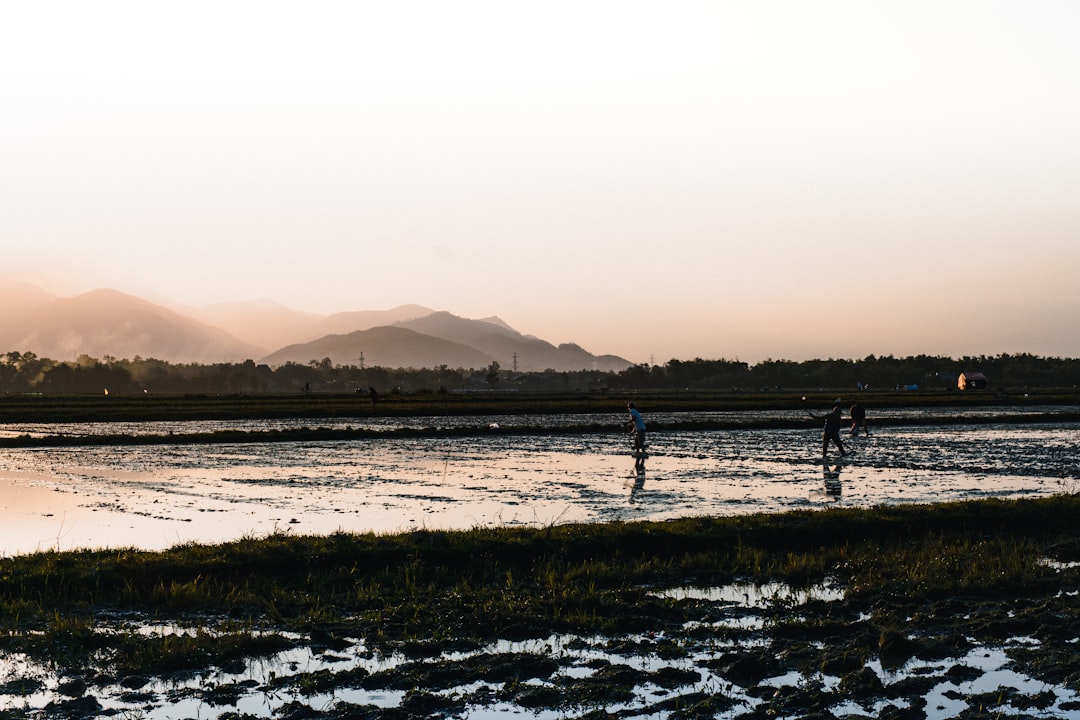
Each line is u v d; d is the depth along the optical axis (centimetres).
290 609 1359
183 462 3788
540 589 1490
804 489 2841
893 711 933
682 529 1875
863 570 1620
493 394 19038
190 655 1121
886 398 11919
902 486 2928
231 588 1480
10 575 1466
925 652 1130
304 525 2173
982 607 1365
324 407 8988
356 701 991
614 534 1798
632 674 1056
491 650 1163
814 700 966
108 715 953
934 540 1888
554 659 1120
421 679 1043
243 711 963
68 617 1327
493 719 933
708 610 1362
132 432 5812
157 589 1438
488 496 2686
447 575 1584
